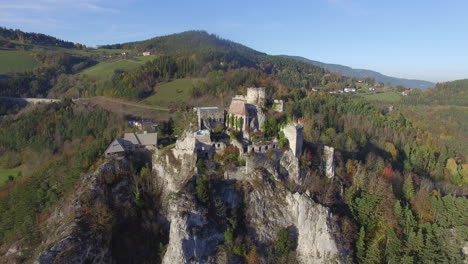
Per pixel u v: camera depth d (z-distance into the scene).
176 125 113.94
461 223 88.88
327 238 76.00
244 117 95.06
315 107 184.25
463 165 156.88
